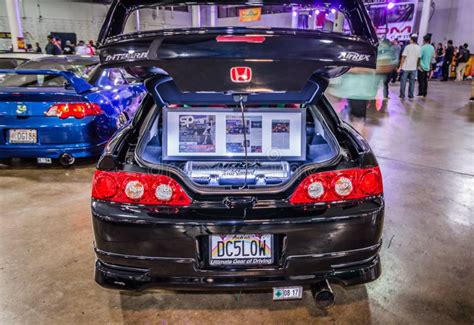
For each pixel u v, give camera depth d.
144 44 1.33
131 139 1.77
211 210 1.43
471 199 3.00
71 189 3.24
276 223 1.42
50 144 3.49
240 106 1.77
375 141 4.93
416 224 2.56
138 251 1.45
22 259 2.14
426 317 1.68
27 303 1.78
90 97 3.62
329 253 1.47
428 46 9.35
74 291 1.88
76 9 18.95
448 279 1.96
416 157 4.19
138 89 4.64
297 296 1.55
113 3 1.59
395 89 11.55
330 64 1.33
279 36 1.28
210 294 1.87
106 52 1.41
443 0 16.89
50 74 3.41
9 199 3.01
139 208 1.45
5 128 3.42
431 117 6.73
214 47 1.29
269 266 1.47
